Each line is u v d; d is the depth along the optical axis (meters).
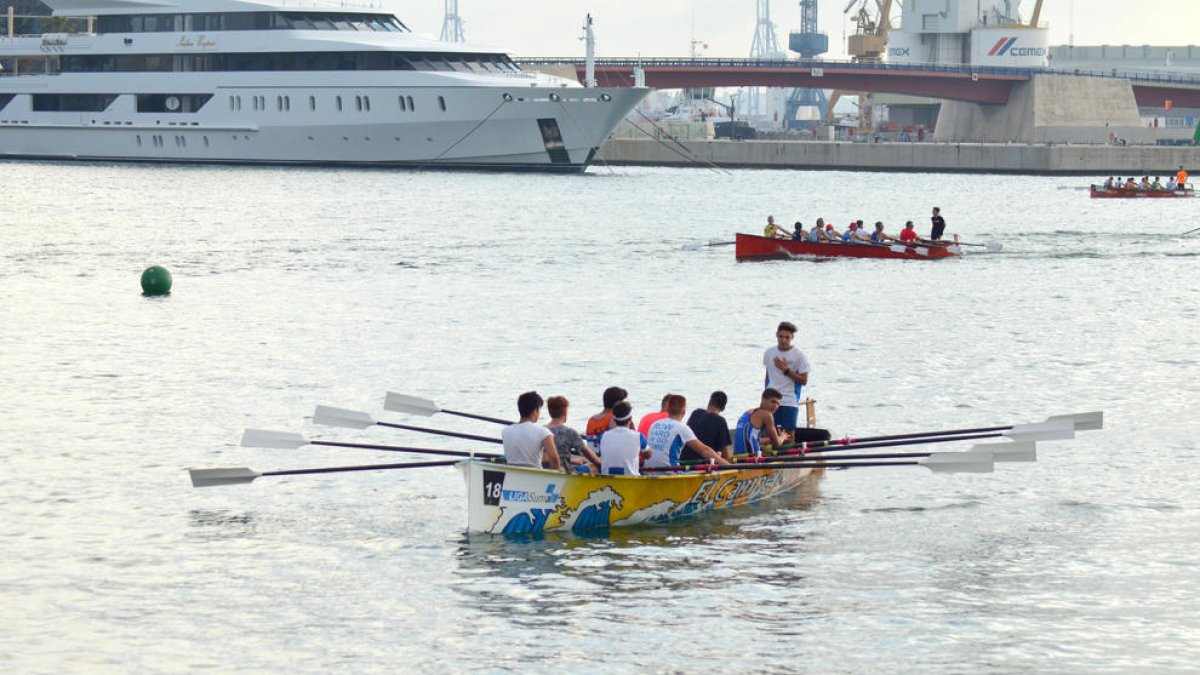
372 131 138.62
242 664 19.80
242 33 141.50
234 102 143.50
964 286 63.28
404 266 69.88
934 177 170.50
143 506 27.02
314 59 139.25
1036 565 23.86
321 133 140.38
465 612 21.70
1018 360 43.97
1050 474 29.83
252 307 54.88
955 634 20.92
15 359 42.84
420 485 28.78
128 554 24.17
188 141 146.88
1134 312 55.09
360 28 141.50
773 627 21.16
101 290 59.75
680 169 184.88
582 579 23.14
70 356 43.44
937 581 23.12
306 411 35.94
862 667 19.78
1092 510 27.14
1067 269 70.69
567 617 21.53
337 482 28.97
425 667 19.72
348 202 112.56
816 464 26.73
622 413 26.33
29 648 20.23
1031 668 19.78
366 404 36.88
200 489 28.27
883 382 40.28
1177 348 46.31
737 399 37.72
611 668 19.69
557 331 48.94
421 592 22.52
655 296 58.81
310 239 83.81
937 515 26.86
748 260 73.00
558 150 139.62
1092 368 42.59
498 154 139.12
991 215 110.00
